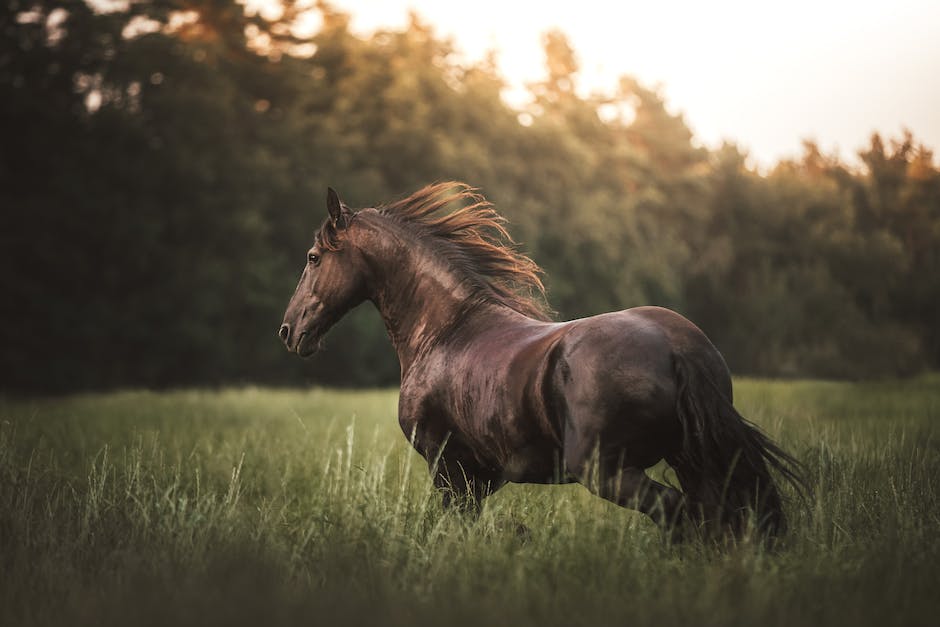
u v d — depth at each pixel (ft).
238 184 155.33
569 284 197.77
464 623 12.53
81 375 133.39
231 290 149.59
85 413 50.31
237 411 58.18
